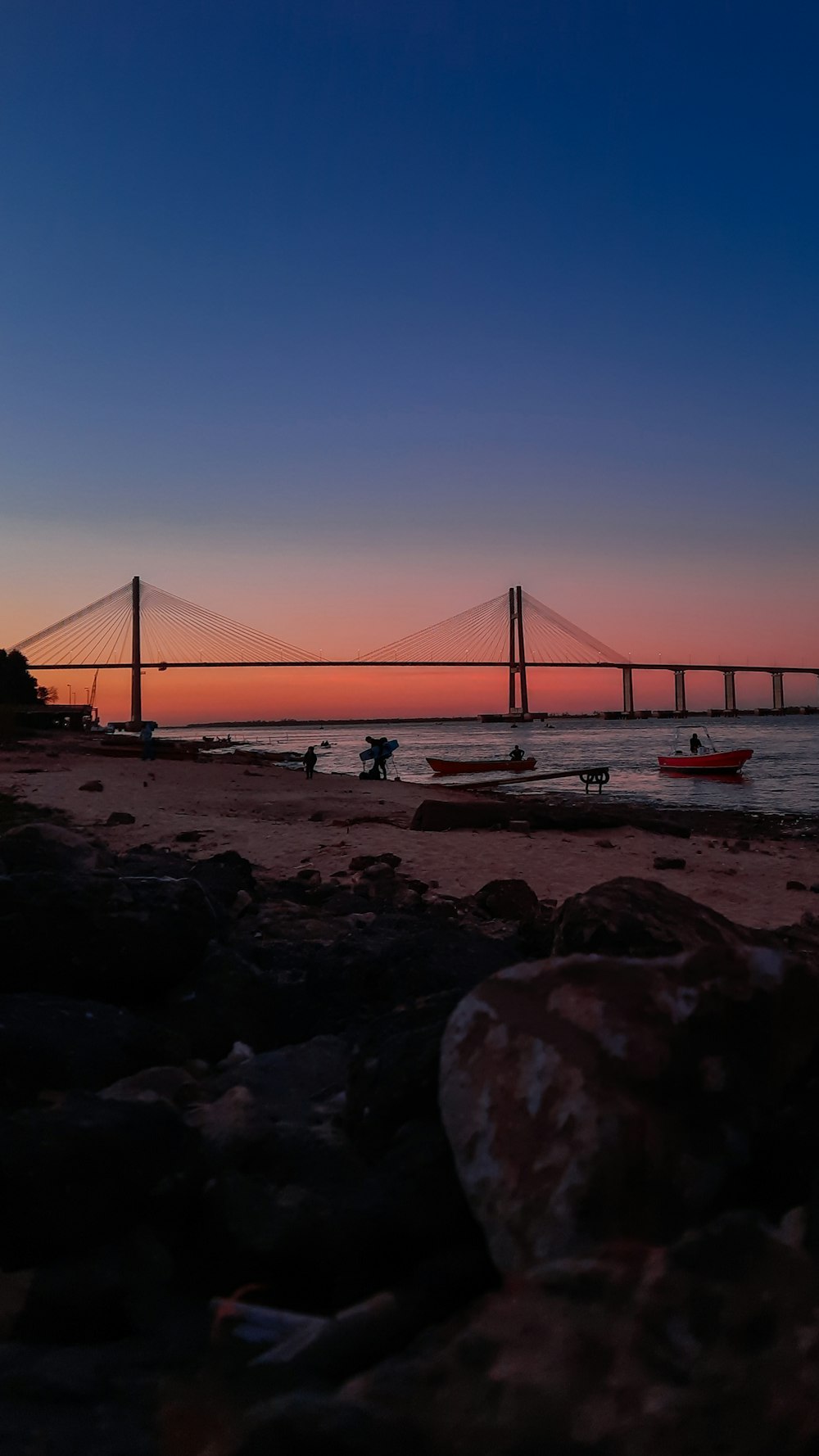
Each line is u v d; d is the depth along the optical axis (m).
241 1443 1.69
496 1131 2.39
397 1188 2.54
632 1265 1.93
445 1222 2.41
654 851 16.16
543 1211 2.16
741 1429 1.59
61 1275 2.43
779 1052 2.54
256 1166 2.95
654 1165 2.22
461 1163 2.40
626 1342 1.76
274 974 5.54
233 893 7.78
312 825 18.31
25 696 88.00
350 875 11.44
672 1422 1.60
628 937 4.85
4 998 4.23
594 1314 1.82
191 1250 2.64
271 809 21.67
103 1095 3.56
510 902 9.39
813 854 16.97
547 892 11.63
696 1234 1.97
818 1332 1.73
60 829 8.62
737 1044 2.53
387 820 19.94
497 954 6.25
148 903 5.04
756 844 18.81
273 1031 5.07
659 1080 2.38
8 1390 1.99
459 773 49.53
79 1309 2.31
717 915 5.20
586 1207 2.14
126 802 20.94
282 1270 2.43
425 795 28.20
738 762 47.34
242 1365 2.04
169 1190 2.73
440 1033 3.11
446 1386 1.72
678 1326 1.78
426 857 13.89
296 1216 2.48
